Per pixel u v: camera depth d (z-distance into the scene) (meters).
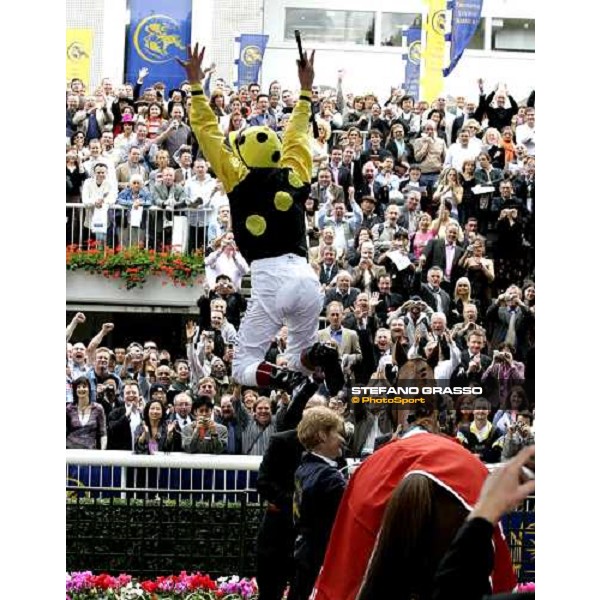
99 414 12.70
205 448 12.27
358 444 12.30
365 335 13.61
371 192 15.51
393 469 4.38
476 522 3.08
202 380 12.92
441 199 15.08
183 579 8.71
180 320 16.28
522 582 9.47
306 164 6.77
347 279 14.10
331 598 4.45
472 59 19.14
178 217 15.45
